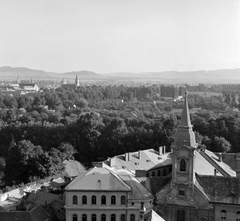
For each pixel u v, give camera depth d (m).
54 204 127.12
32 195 137.62
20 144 187.62
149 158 152.62
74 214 110.50
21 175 184.00
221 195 109.31
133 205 110.56
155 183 118.44
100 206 110.31
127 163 144.50
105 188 110.31
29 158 182.00
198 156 128.62
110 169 121.88
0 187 180.50
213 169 126.25
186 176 110.12
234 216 107.88
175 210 111.69
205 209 109.00
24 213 114.56
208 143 195.50
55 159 179.75
